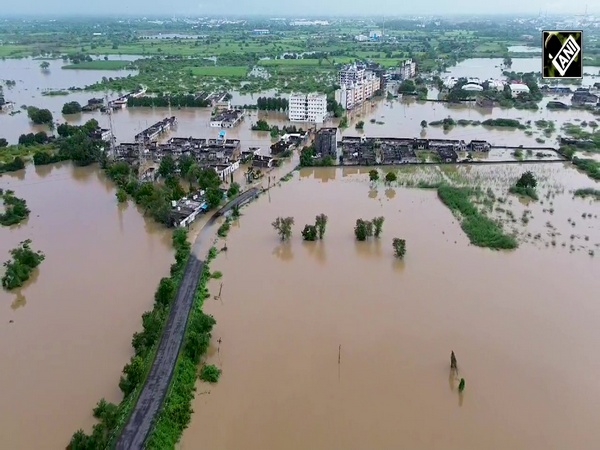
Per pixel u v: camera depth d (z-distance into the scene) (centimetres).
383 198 17912
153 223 16325
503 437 8319
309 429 8488
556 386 9338
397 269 13225
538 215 16262
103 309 11712
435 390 9281
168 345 10262
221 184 19088
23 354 10244
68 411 8881
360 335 10719
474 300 11831
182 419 8581
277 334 10762
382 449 8106
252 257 13925
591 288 12244
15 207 16700
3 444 8238
